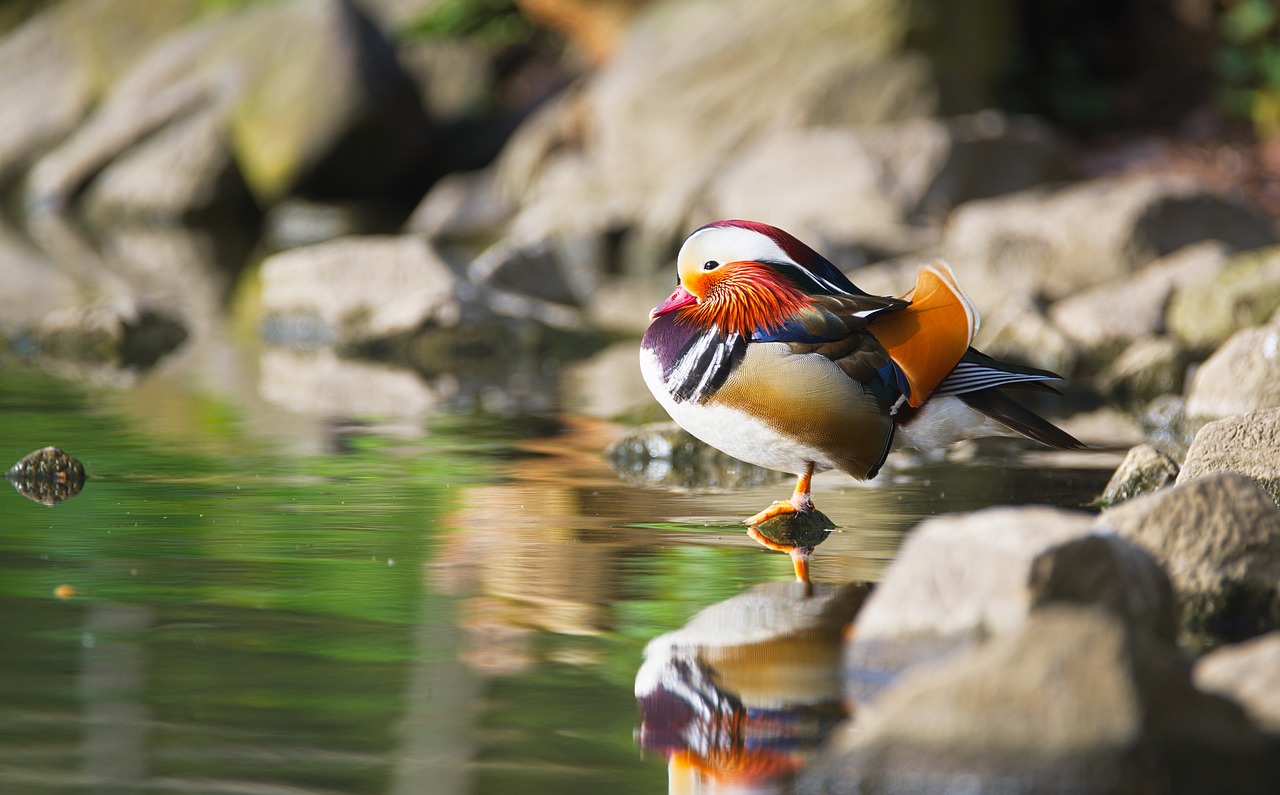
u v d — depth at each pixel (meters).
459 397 13.99
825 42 28.09
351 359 16.80
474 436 11.68
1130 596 5.59
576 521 8.47
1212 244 17.23
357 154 33.38
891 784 4.60
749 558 7.58
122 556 7.55
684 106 28.28
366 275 18.41
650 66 29.06
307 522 8.37
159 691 5.59
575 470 10.18
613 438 11.61
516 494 9.27
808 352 7.66
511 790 4.76
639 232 26.30
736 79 28.23
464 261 20.53
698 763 4.94
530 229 27.14
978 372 7.83
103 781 4.81
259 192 33.62
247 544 7.82
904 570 5.85
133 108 35.22
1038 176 25.09
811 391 7.66
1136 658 4.57
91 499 8.95
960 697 4.63
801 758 4.96
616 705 5.46
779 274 7.89
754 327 7.72
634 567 7.38
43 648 6.07
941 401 7.88
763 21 28.53
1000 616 5.49
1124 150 28.80
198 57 35.62
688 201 25.72
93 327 16.97
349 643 6.16
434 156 34.62
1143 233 18.45
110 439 11.21
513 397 14.00
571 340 17.69
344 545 7.83
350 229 31.50
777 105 27.75
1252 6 29.59
